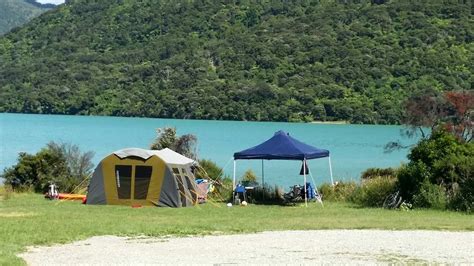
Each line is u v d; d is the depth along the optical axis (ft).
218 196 86.79
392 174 91.35
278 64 395.75
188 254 40.78
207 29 495.00
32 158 96.07
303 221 57.72
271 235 48.91
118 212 67.72
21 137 240.53
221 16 499.10
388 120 347.36
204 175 95.81
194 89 397.19
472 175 70.59
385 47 389.60
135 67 447.83
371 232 50.78
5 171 97.45
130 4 561.84
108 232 49.39
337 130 312.71
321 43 402.72
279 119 364.99
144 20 536.01
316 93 365.40
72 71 463.42
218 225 53.83
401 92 355.15
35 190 94.12
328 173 139.85
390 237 48.08
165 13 530.27
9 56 526.57
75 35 540.93
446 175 72.49
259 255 40.50
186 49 458.50
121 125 333.01
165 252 41.47
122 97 424.87
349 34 408.26
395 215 64.64
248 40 434.71
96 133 269.64
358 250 42.37
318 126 339.36
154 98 410.11
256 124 352.28
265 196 83.97
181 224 54.54
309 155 81.56
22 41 544.62
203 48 449.89
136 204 75.97
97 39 529.86
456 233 50.42
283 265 37.42
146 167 76.43
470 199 68.44
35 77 467.93
